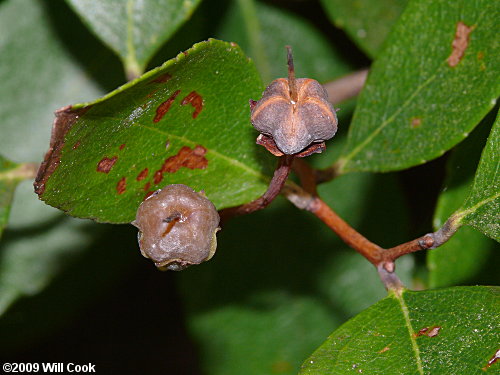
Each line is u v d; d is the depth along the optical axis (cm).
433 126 10
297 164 10
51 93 12
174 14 11
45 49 12
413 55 10
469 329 9
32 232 12
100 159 9
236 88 10
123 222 10
